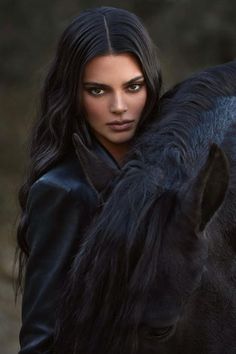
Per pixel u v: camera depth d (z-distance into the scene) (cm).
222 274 379
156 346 349
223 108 419
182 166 376
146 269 347
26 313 406
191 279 352
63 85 431
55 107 432
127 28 426
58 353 361
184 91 431
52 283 399
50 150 433
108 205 362
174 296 349
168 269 352
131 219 354
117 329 346
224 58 1526
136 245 350
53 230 404
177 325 356
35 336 399
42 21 1686
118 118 425
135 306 344
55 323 375
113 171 384
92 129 437
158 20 1553
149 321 345
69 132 431
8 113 1695
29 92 1703
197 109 416
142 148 393
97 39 421
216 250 379
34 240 408
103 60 421
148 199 359
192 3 1533
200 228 354
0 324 1089
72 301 356
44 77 444
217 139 403
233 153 402
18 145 1630
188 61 1518
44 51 1686
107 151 441
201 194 348
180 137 394
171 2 1550
